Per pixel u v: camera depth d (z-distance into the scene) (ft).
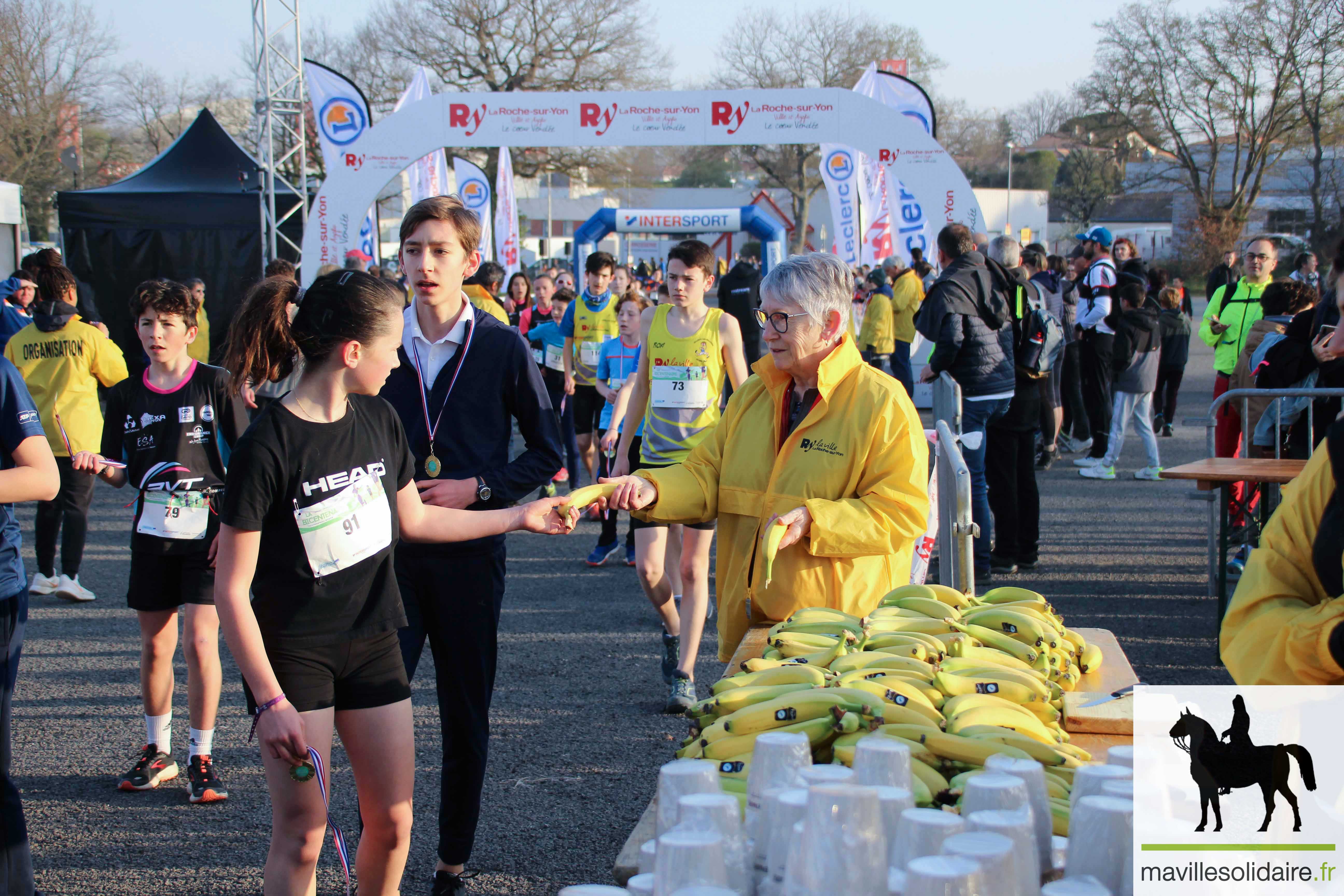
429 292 10.07
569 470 32.86
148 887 10.64
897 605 9.37
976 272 21.52
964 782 5.65
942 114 173.88
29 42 109.91
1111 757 5.35
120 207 49.67
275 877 7.79
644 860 5.04
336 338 7.64
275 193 51.88
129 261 50.03
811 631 8.64
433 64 127.13
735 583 10.36
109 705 16.03
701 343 17.10
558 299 40.27
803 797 4.89
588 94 41.22
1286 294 22.44
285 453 7.60
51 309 21.29
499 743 14.38
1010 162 164.86
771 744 5.52
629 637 19.29
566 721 15.19
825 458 9.71
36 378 21.47
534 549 26.96
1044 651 8.45
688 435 17.28
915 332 44.68
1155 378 34.32
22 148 109.70
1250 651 6.48
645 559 15.39
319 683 7.93
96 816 12.32
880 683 7.09
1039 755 6.39
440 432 10.25
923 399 48.47
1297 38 107.04
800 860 4.56
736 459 10.37
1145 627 18.97
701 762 5.29
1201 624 19.12
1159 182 139.54
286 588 7.76
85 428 21.56
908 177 40.75
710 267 17.17
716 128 41.24
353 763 8.37
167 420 12.72
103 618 20.75
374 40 128.47
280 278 8.20
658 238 143.23
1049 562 24.17
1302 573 6.58
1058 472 36.52
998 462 22.81
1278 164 120.16
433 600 9.98
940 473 15.71
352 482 7.93
